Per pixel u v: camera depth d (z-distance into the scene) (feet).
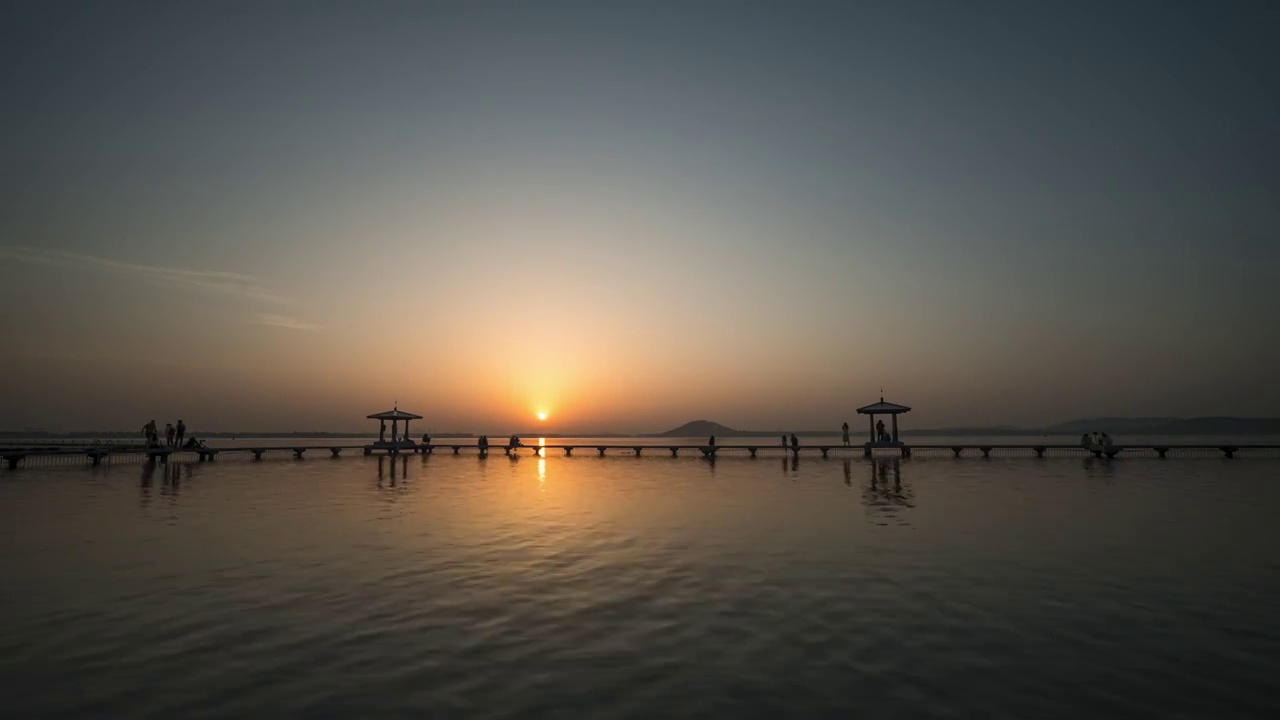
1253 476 89.40
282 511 55.98
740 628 24.59
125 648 22.35
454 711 17.66
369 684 19.47
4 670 20.38
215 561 35.78
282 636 23.62
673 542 41.70
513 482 85.97
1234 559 35.91
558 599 28.50
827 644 22.88
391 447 163.22
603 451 164.14
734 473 100.99
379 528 47.11
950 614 26.20
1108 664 21.04
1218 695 18.75
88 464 115.96
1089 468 106.63
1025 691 18.99
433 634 23.93
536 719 17.19
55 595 28.76
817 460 134.62
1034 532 44.65
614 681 19.72
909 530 45.83
